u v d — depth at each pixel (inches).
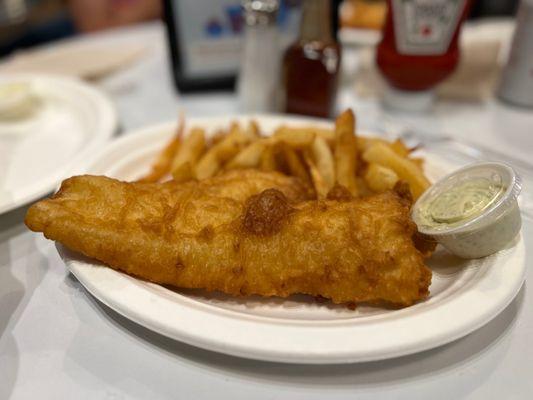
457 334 7.3
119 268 8.5
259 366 7.8
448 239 8.9
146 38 24.6
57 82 18.1
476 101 18.5
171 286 9.0
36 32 34.4
